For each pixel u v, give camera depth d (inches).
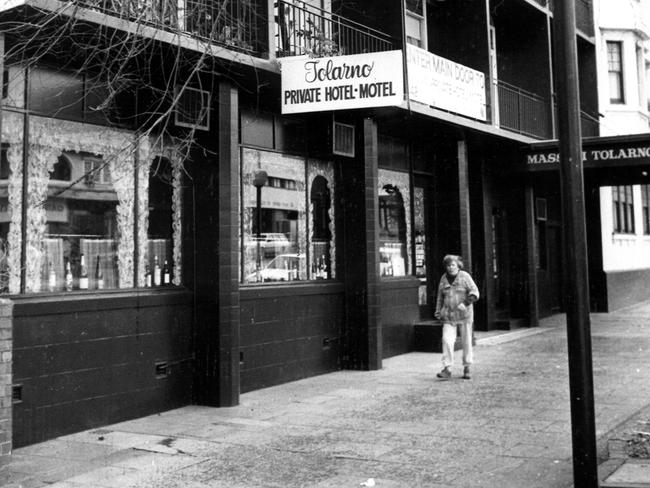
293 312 437.1
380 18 485.7
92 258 331.6
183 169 365.7
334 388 408.8
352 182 483.2
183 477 244.7
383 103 373.7
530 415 327.3
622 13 922.7
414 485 229.1
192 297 370.6
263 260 426.9
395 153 564.1
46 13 255.4
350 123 477.7
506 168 657.6
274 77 387.2
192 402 367.9
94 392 318.0
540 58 729.6
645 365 468.8
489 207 676.1
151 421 331.6
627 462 238.1
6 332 240.5
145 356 343.6
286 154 447.2
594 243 868.0
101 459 268.4
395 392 392.5
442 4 621.9
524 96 693.3
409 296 560.1
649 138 580.7
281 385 421.4
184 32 313.7
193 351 369.4
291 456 268.2
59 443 292.2
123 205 346.6
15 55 286.4
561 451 265.7
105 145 336.5
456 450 270.7
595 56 876.6
